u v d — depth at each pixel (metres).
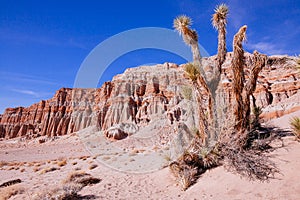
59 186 5.92
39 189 6.21
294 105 15.10
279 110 15.39
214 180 4.25
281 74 34.19
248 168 3.87
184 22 5.32
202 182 4.40
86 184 6.14
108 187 5.54
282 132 5.57
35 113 72.62
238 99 5.04
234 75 5.09
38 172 10.42
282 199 2.85
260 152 4.41
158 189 4.92
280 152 4.17
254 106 6.54
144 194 4.69
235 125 4.98
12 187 6.53
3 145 47.50
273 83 33.19
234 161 4.27
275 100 30.33
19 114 75.62
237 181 3.83
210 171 4.73
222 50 5.45
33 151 31.02
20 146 44.12
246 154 4.24
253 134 5.13
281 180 3.31
